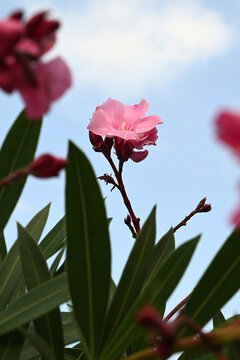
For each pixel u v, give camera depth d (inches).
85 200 27.4
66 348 33.2
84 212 27.4
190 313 27.8
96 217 27.4
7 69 23.0
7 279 30.7
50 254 33.5
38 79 23.2
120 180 35.2
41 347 26.5
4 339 27.6
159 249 32.1
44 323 27.8
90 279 27.3
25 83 23.1
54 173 24.5
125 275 28.2
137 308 26.6
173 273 27.5
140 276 28.4
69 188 27.3
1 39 22.3
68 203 27.3
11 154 29.1
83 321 27.3
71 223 27.3
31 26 23.0
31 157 29.2
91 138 35.3
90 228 27.4
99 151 35.3
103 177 35.2
